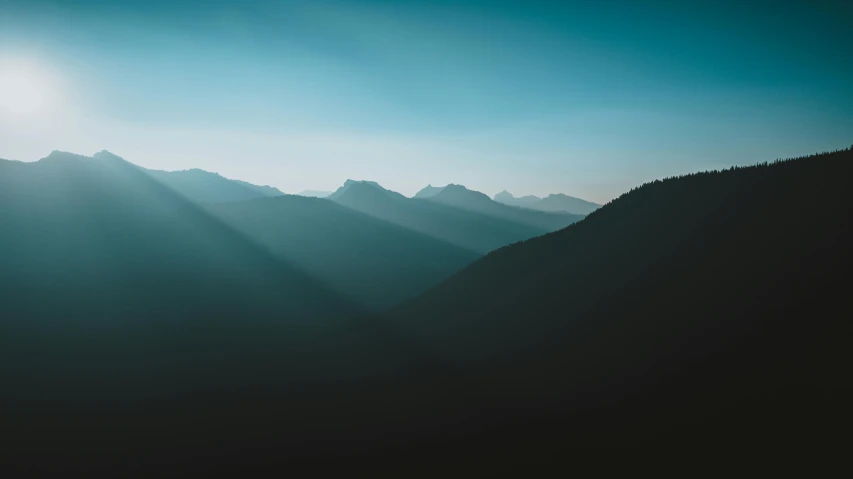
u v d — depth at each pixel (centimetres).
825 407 2553
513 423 3753
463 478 3106
